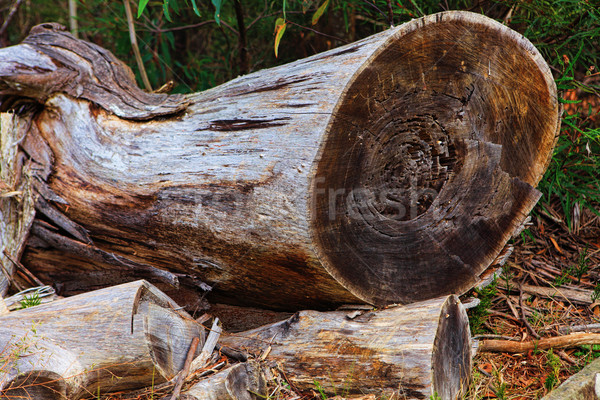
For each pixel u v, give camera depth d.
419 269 2.62
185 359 2.37
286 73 2.48
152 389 2.16
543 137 2.93
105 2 5.07
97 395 2.25
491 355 2.82
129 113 2.96
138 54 4.07
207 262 2.57
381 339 2.24
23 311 2.37
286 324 2.47
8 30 6.33
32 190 2.95
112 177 2.76
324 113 2.12
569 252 3.83
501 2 3.67
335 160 2.17
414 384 2.12
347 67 2.18
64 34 3.39
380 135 2.33
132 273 2.75
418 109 2.43
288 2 4.80
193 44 6.09
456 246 2.75
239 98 2.57
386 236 2.45
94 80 3.20
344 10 4.38
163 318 2.33
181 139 2.64
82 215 2.84
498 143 2.79
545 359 2.74
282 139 2.22
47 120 3.16
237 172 2.32
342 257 2.29
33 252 2.99
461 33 2.38
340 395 2.25
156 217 2.60
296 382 2.32
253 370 2.27
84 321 2.22
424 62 2.34
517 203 2.94
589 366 2.46
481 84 2.59
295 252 2.21
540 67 2.69
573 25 3.82
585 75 3.74
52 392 2.09
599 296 3.27
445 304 2.30
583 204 3.90
